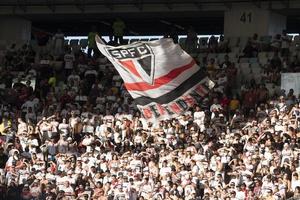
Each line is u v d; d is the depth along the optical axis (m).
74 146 72.44
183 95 49.09
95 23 100.50
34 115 78.44
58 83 84.81
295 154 64.00
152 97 49.12
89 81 82.25
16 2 94.62
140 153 68.44
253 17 87.69
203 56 85.56
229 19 88.56
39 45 93.12
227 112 74.75
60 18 96.62
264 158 64.31
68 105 78.31
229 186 62.62
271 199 60.34
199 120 71.75
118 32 90.25
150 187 64.62
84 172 67.94
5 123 76.12
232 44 87.44
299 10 87.31
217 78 78.62
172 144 69.69
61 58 87.38
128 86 49.19
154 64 48.78
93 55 88.62
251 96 74.94
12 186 67.12
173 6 90.38
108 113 75.88
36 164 69.69
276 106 72.00
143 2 90.69
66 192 66.12
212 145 67.62
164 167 65.75
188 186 63.38
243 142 68.00
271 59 80.88
